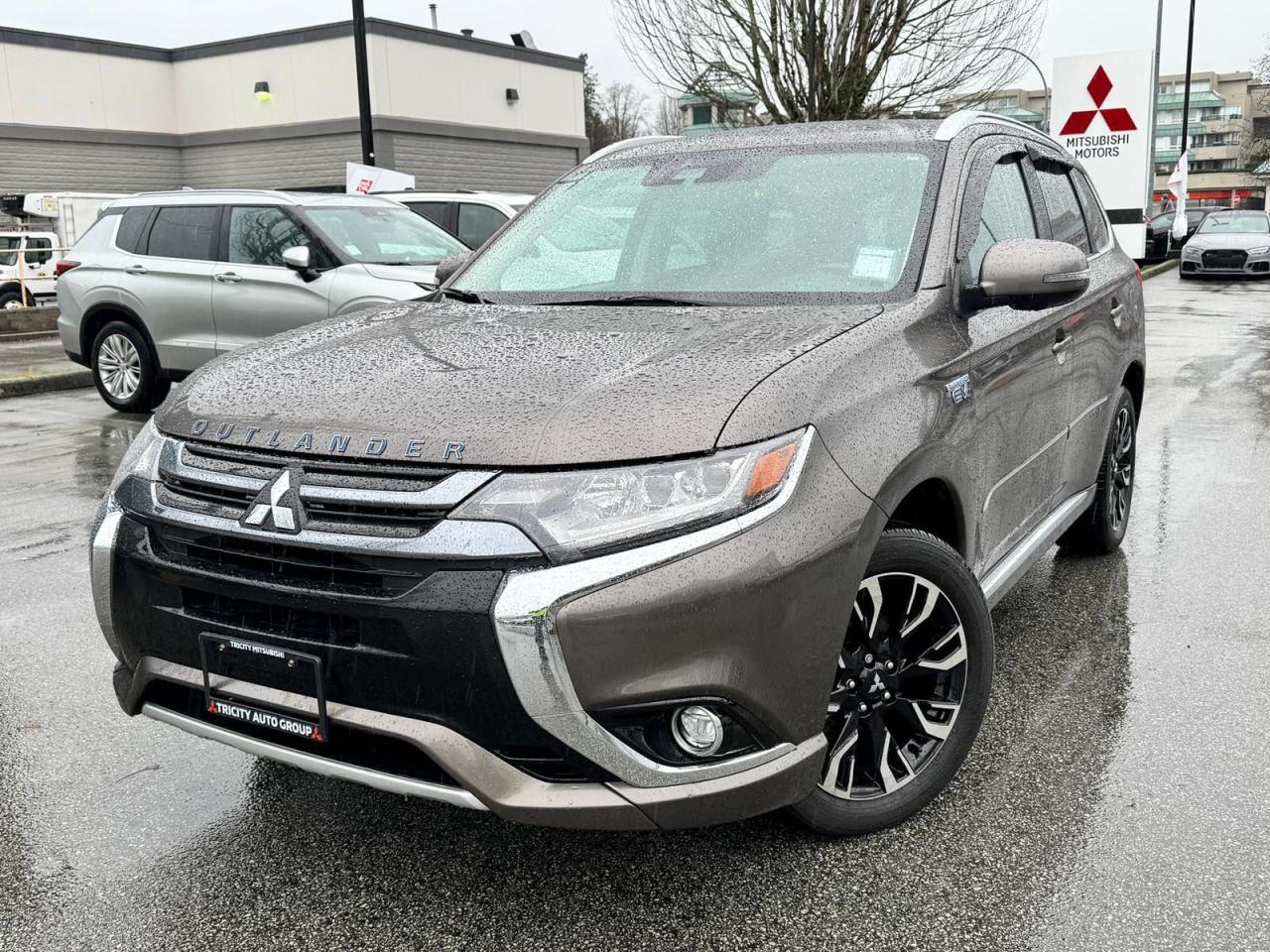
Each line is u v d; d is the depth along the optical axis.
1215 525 5.59
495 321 3.12
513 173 29.69
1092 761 3.21
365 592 2.33
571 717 2.24
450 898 2.63
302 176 27.19
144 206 9.88
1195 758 3.22
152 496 2.65
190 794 3.15
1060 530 4.08
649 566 2.25
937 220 3.28
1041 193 4.18
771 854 2.77
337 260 8.80
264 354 3.04
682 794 2.34
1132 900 2.55
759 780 2.42
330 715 2.39
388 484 2.34
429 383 2.58
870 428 2.61
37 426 9.45
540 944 2.46
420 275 8.70
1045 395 3.70
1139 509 5.93
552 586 2.21
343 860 2.81
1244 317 16.12
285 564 2.42
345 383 2.66
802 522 2.40
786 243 3.35
